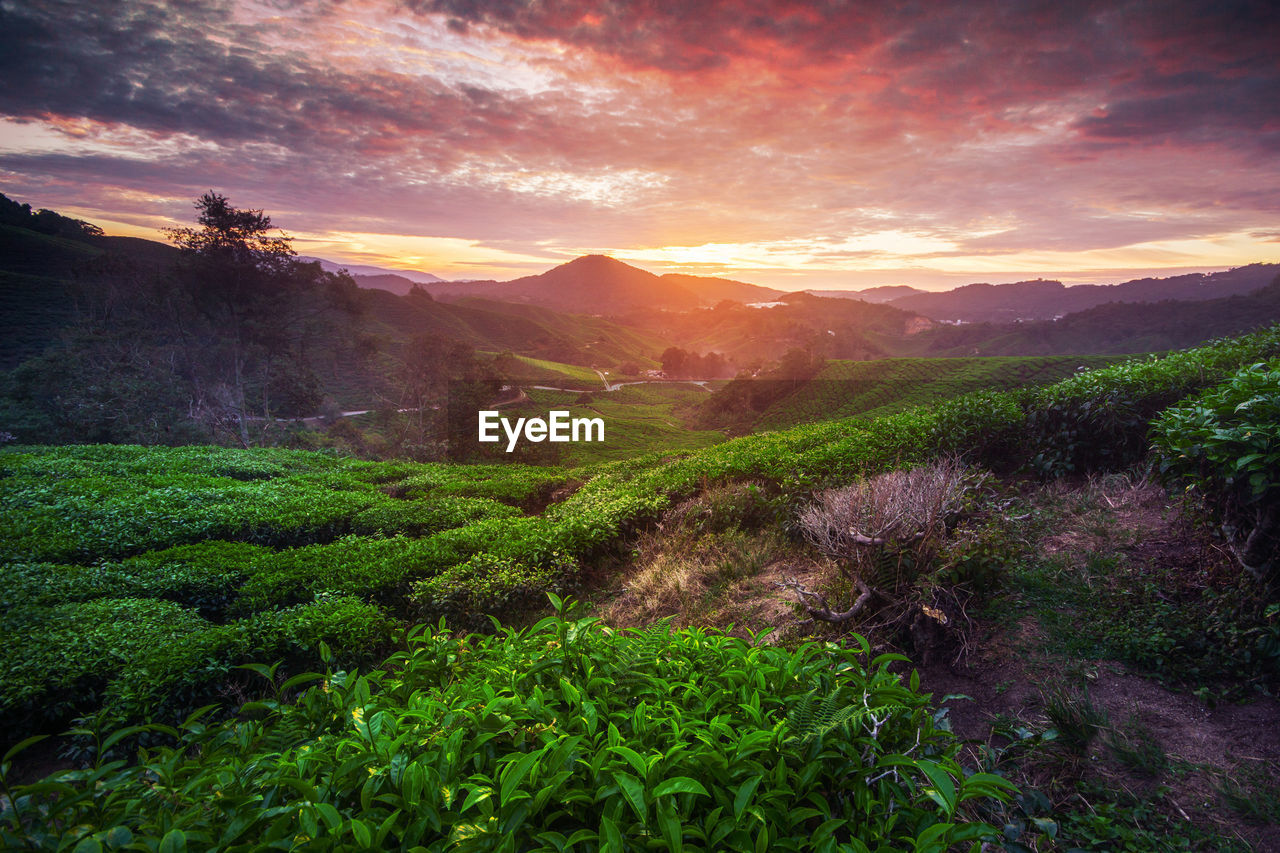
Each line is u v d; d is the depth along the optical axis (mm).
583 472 16234
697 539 7523
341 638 5855
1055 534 4793
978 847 1688
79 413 38750
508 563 7578
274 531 10695
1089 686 3197
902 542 4191
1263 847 2225
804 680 2393
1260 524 3219
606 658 2506
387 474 17516
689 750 1864
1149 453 5500
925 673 3631
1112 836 2354
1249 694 2912
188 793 1833
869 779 1916
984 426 7152
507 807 1655
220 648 5445
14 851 1619
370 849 1581
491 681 2457
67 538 9219
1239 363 5906
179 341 50094
